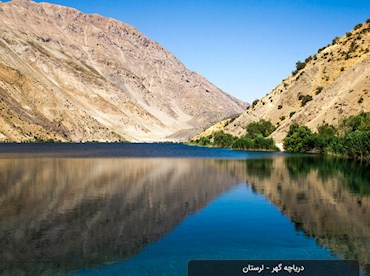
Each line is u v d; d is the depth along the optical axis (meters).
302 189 39.06
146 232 23.50
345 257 19.31
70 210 29.47
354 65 116.06
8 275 17.22
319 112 113.00
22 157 91.12
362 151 71.75
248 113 163.00
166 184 43.78
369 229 23.94
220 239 22.08
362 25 141.25
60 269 17.81
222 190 39.19
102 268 17.94
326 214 27.97
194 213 28.52
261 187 40.81
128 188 40.69
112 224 25.33
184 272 17.50
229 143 153.88
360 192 36.94
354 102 100.06
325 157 84.50
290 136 109.88
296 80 143.38
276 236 22.61
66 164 71.19
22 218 26.88
